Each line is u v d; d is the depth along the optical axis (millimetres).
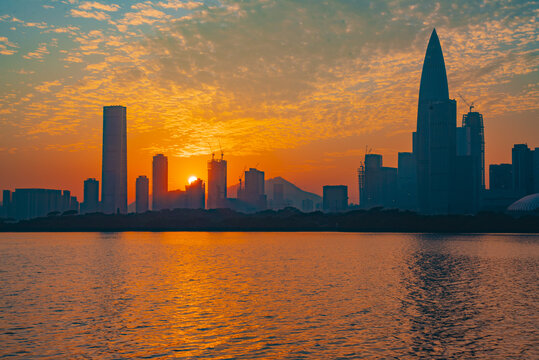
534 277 92125
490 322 51219
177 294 71125
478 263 122750
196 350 41188
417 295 69312
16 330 48344
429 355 39562
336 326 49469
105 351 41062
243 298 67125
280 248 193250
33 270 108812
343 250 178250
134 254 161875
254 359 38688
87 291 74688
